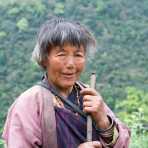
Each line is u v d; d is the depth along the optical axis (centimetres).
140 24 5566
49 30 342
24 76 3647
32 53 349
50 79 345
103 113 342
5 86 3422
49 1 5503
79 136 338
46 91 342
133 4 5894
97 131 344
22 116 334
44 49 342
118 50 4969
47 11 5388
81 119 341
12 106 341
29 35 4909
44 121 333
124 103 2586
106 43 5147
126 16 5716
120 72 4406
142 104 2678
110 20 5597
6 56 4425
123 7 5800
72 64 339
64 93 348
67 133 336
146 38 5281
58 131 335
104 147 344
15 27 5050
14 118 335
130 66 4653
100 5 5675
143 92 3173
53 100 342
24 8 5325
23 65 4106
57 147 333
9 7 5353
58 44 339
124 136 346
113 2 5778
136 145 691
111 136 344
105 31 5378
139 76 4359
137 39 5275
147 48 5103
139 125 742
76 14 5553
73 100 349
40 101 338
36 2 5375
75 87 353
